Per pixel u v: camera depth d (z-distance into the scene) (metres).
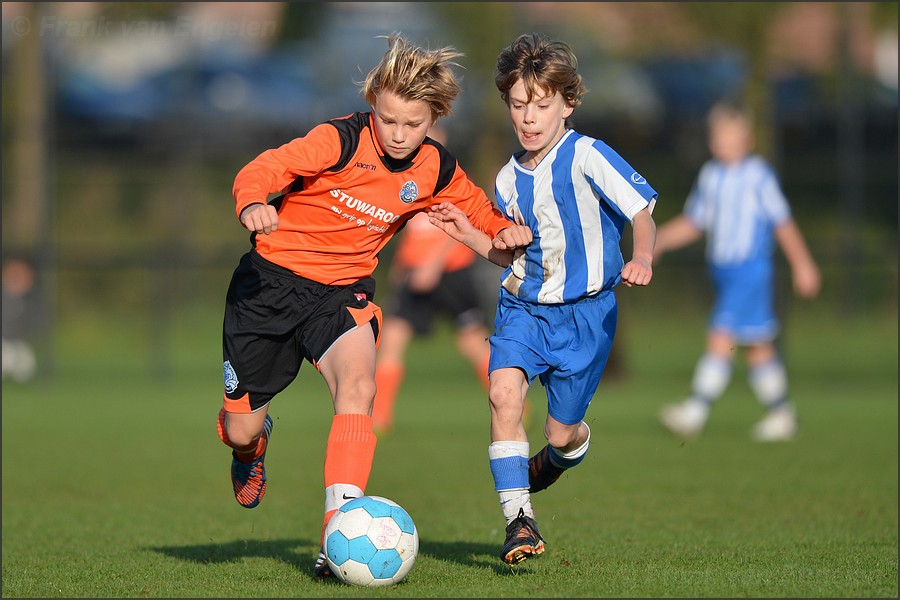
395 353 37.00
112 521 23.08
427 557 18.27
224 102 73.56
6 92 63.66
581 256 16.75
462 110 61.47
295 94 73.88
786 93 70.62
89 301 74.81
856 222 64.12
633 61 68.62
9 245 61.66
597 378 17.25
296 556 18.83
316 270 16.78
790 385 55.41
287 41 71.12
